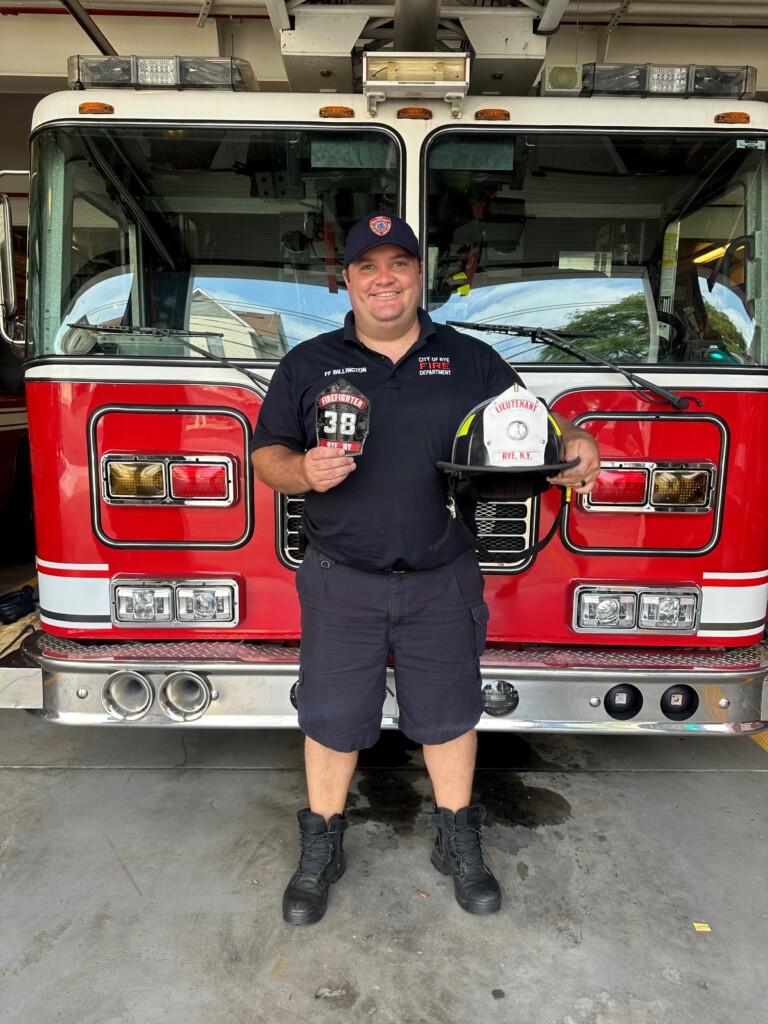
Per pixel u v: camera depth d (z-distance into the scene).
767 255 2.74
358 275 2.14
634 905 2.47
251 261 2.79
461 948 2.29
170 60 2.68
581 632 2.79
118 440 2.72
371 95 2.61
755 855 2.73
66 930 2.35
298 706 2.41
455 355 2.24
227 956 2.25
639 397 2.71
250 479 2.75
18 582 5.63
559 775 3.25
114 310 2.78
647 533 2.77
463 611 2.30
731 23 5.52
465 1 2.92
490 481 2.04
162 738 3.54
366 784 3.15
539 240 2.78
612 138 2.71
